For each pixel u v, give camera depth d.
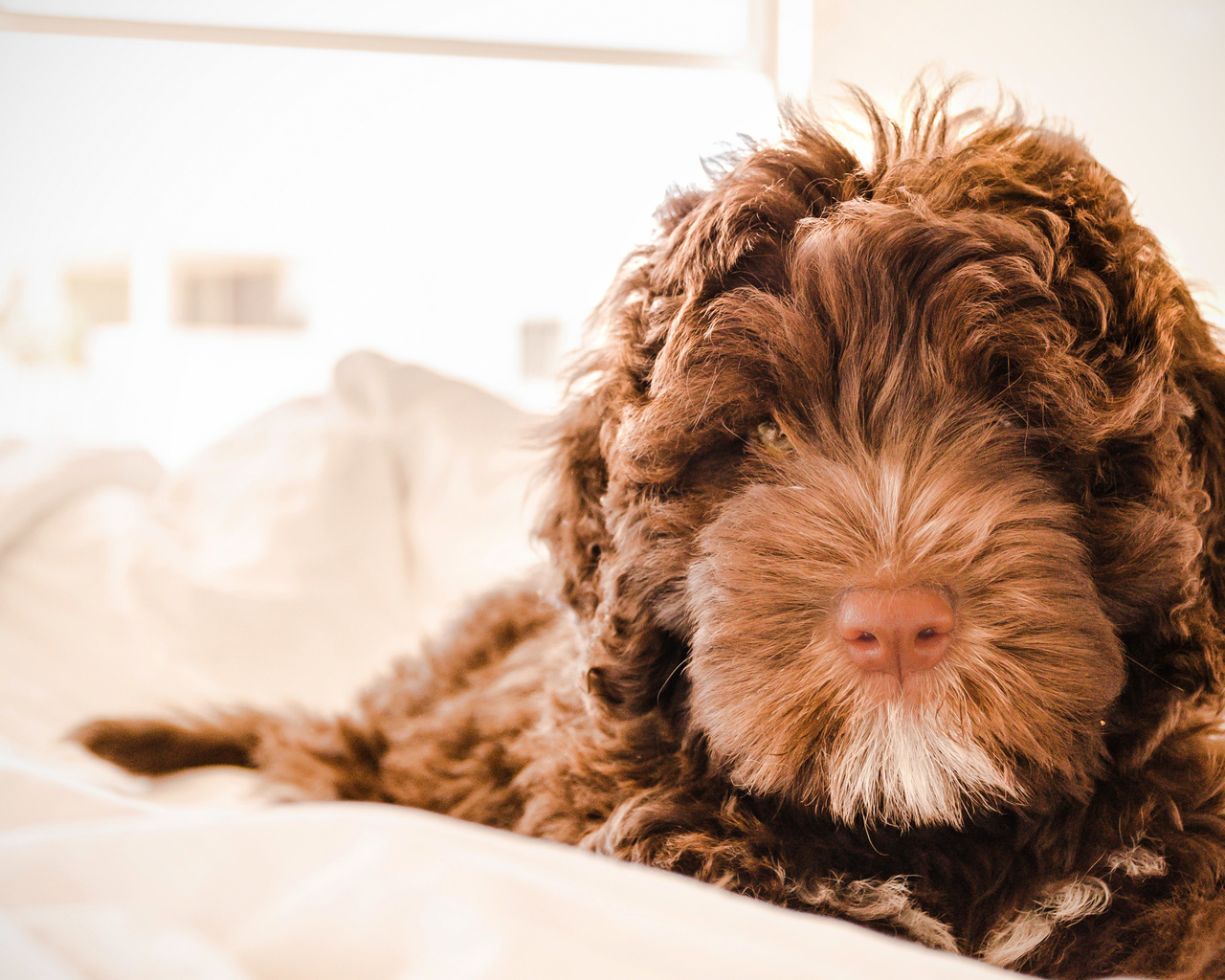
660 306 0.43
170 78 1.29
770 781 0.39
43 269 1.38
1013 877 0.41
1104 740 0.40
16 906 0.29
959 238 0.39
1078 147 0.45
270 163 1.37
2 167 1.32
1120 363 0.40
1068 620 0.37
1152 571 0.39
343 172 1.38
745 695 0.39
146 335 1.44
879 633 0.37
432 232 1.41
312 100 1.33
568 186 1.35
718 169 0.47
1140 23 0.99
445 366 1.46
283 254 1.44
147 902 0.29
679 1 1.20
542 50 1.18
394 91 1.31
